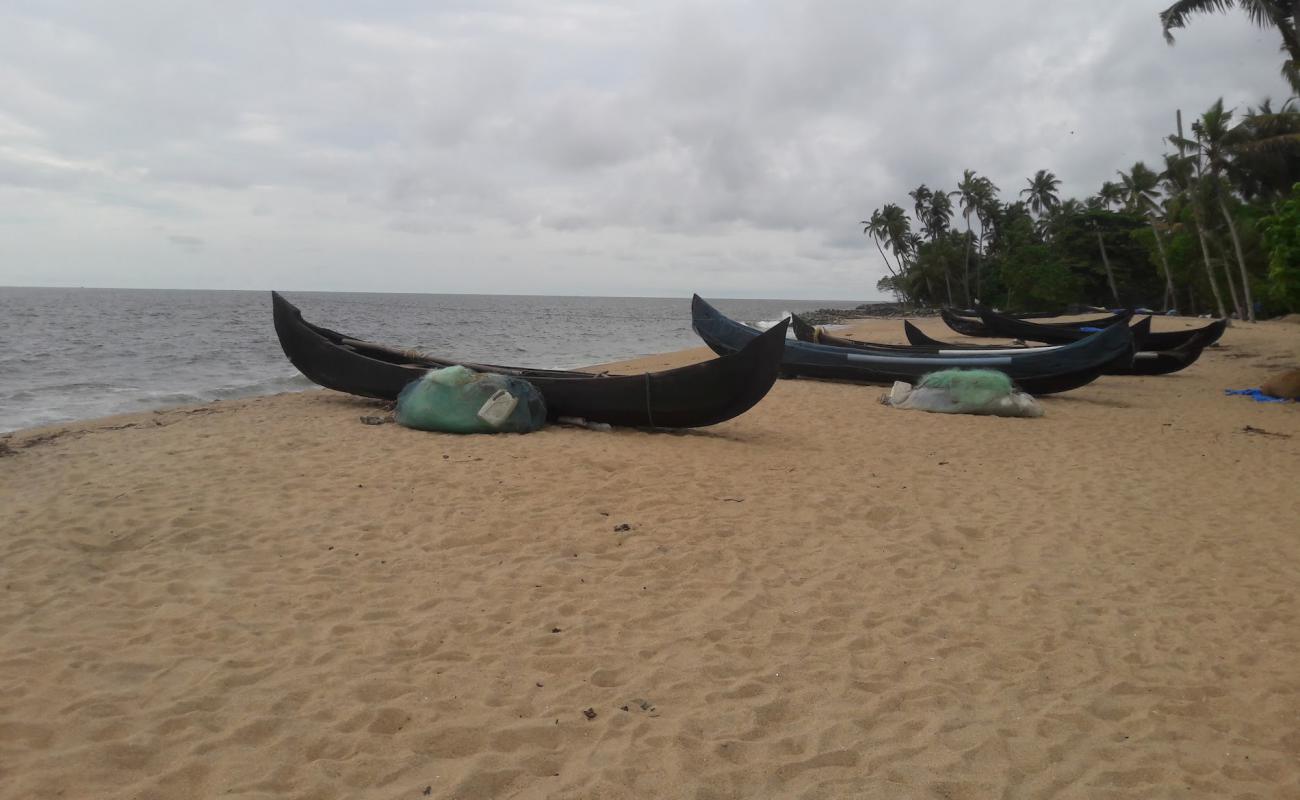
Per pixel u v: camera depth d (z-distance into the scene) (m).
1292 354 27.91
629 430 11.85
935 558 6.64
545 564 6.13
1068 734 3.96
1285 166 33.72
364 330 55.19
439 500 7.62
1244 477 9.99
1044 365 17.53
